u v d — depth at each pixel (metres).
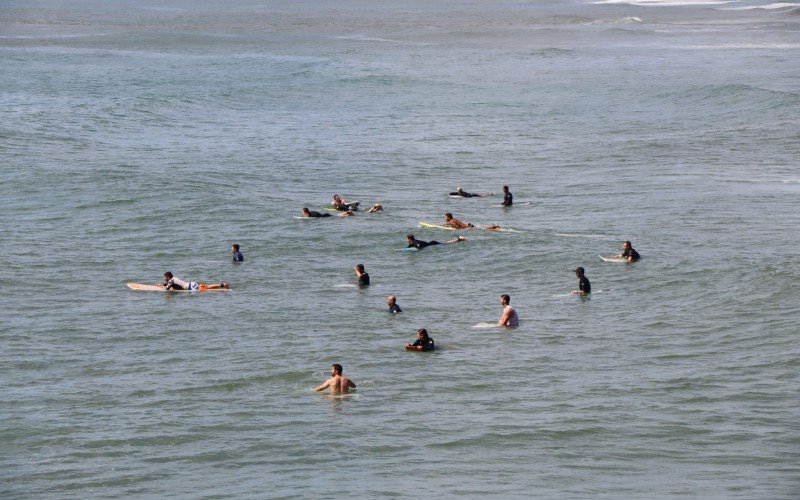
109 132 117.19
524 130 126.88
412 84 168.75
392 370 46.03
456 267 65.69
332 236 73.12
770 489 31.94
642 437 37.00
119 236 73.00
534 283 61.59
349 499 32.06
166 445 37.56
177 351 49.53
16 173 90.62
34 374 46.41
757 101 141.88
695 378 43.53
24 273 63.72
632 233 72.56
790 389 41.66
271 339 51.19
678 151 109.38
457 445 36.75
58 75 172.50
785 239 69.12
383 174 98.56
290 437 37.94
